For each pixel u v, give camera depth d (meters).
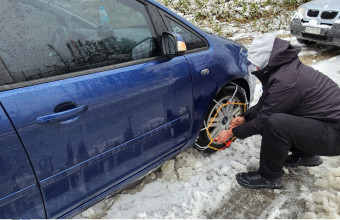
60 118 1.31
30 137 1.23
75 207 1.55
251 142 2.70
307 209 1.93
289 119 1.76
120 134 1.60
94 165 1.53
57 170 1.36
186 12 7.34
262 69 1.76
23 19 1.34
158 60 1.79
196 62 2.00
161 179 2.22
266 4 7.43
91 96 1.42
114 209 1.95
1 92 1.18
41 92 1.27
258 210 1.95
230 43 2.46
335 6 4.71
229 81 2.28
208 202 2.01
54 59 1.38
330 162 2.38
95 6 1.61
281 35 6.38
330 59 4.77
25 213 1.31
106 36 1.61
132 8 1.76
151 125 1.77
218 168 2.35
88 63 1.49
